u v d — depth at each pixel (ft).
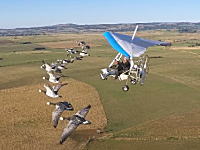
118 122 169.37
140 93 224.53
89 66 336.49
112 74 64.03
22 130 157.28
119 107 194.70
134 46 57.67
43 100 209.36
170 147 134.31
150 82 258.78
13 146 139.03
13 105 198.39
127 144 138.62
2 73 306.55
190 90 235.61
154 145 136.67
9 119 173.37
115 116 178.60
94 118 175.22
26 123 167.12
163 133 150.61
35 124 165.58
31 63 371.76
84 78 273.54
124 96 217.56
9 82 264.72
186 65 341.21
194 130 153.07
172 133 150.30
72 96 219.00
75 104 200.85
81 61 374.43
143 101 206.39
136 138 145.38
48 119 173.17
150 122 168.35
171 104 200.54
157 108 192.75
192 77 280.92
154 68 323.78
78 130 156.66
